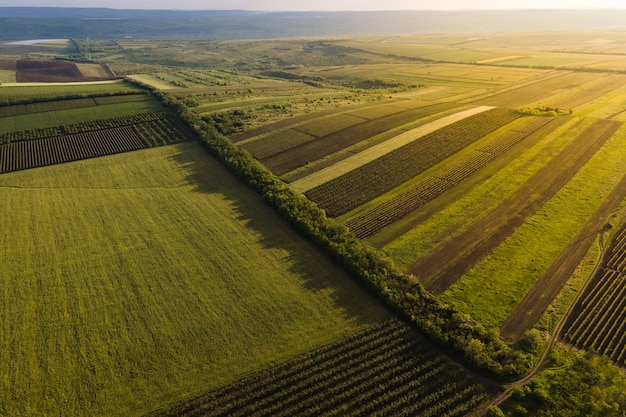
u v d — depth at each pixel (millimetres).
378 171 72062
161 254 51500
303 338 38844
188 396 33688
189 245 53281
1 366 36219
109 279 47062
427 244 51812
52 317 41656
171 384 34656
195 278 47094
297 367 35938
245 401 33344
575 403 31359
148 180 73062
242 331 39719
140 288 45594
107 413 32375
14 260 50438
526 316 40000
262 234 55531
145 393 33969
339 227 54500
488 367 34375
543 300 41719
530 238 51375
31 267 49156
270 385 34562
